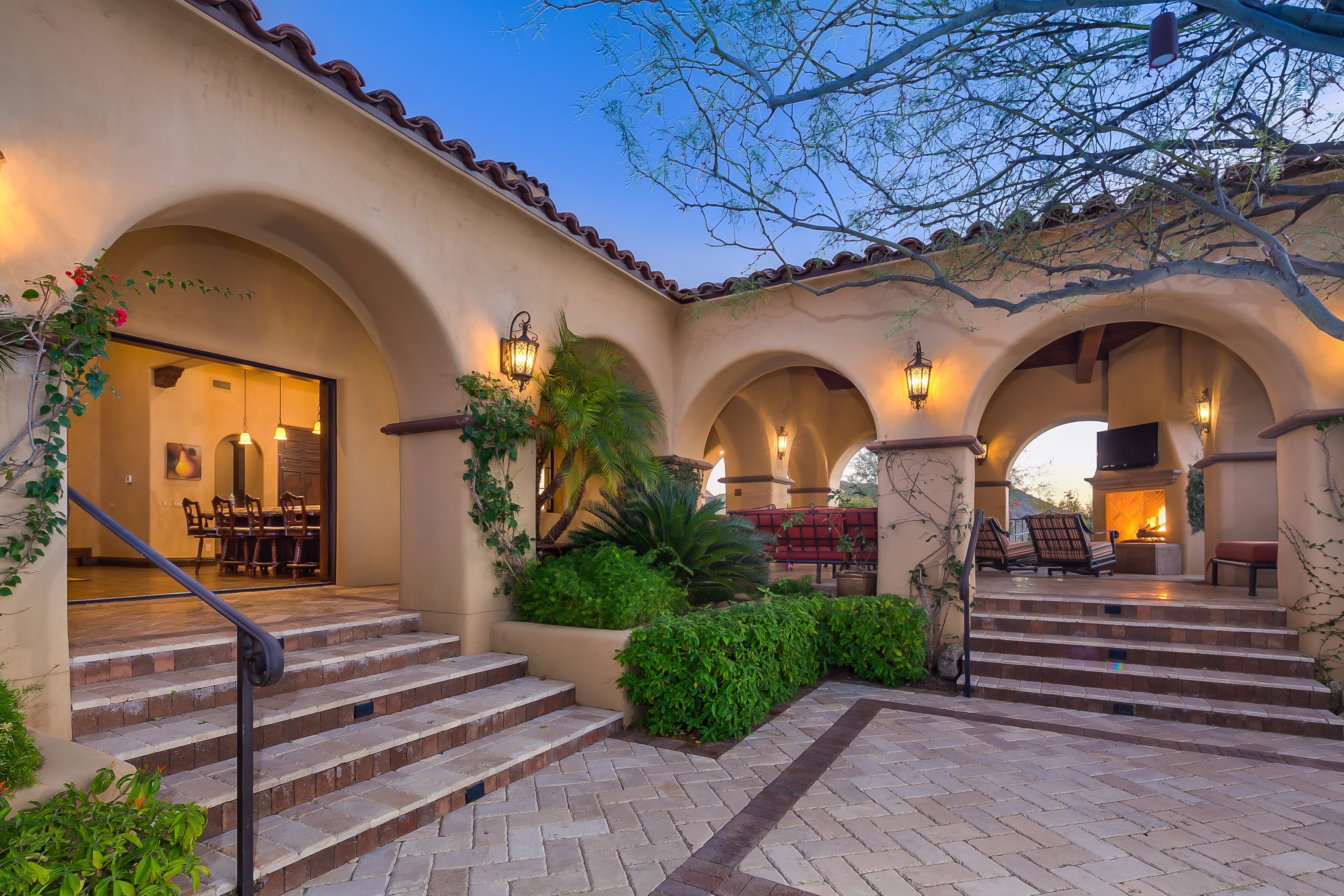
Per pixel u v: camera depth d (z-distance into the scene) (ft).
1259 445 27.07
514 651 18.04
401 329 18.52
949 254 18.35
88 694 11.03
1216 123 10.87
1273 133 10.46
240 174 13.51
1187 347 33.17
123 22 11.76
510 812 11.76
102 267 11.34
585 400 20.89
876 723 17.12
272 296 22.93
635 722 16.87
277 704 12.61
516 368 19.52
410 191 17.25
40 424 10.30
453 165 17.53
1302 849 10.64
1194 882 9.67
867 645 21.09
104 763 8.34
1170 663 19.53
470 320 18.81
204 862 8.86
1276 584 26.99
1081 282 12.12
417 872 9.75
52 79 10.86
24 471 9.94
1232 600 22.25
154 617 16.69
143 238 19.27
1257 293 18.80
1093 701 18.20
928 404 22.91
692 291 27.32
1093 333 31.35
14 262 10.31
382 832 10.49
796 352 25.54
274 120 14.17
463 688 15.81
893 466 23.27
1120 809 12.09
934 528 22.43
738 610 18.60
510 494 19.42
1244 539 27.20
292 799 10.65
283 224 15.70
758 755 14.75
